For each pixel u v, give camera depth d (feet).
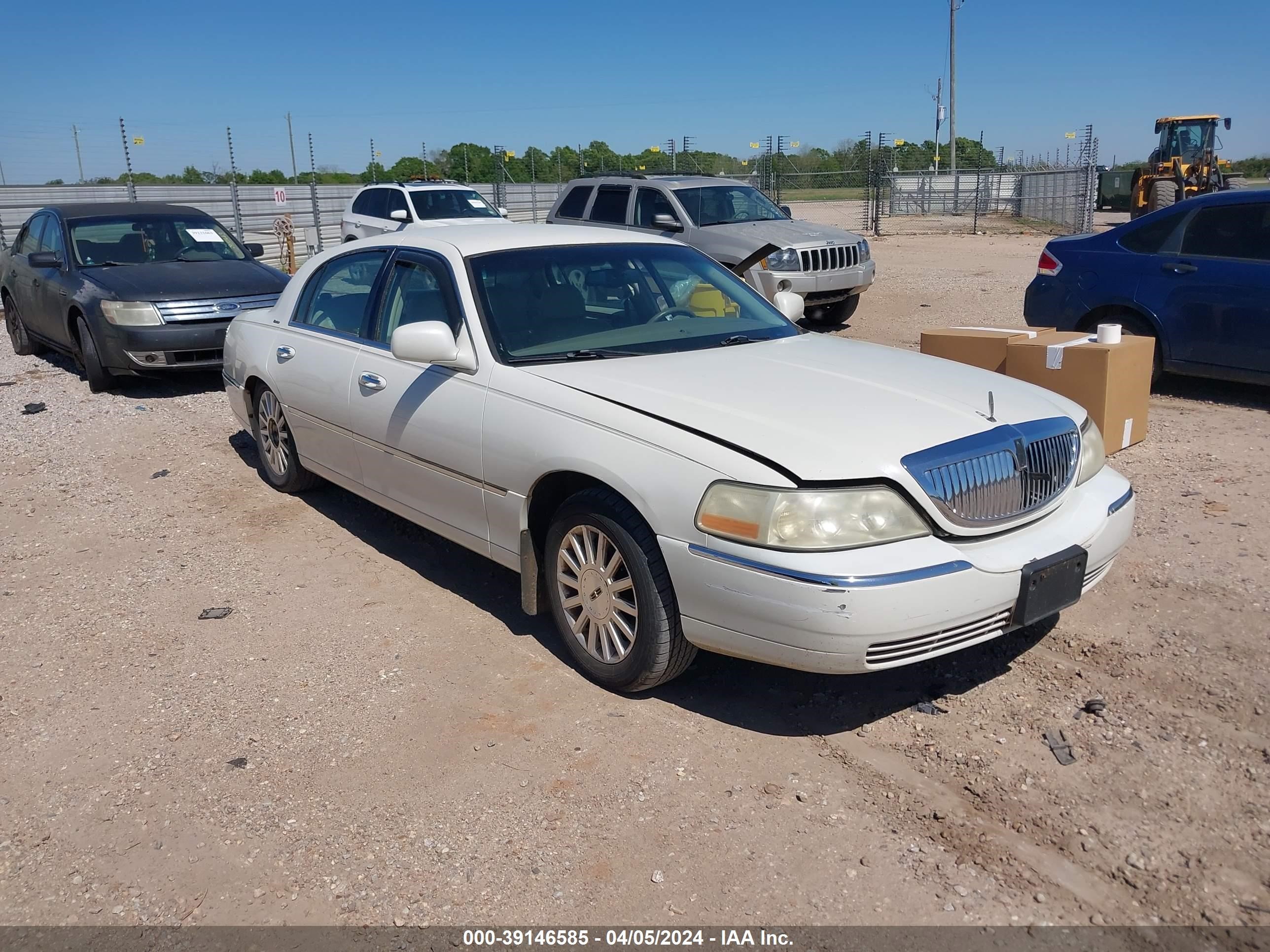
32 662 14.03
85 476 22.72
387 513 19.77
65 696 13.08
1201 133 86.02
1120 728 11.58
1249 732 11.37
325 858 9.89
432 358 13.83
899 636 10.45
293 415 18.86
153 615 15.44
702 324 15.51
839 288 39.11
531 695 12.77
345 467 17.57
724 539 10.81
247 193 86.58
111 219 34.32
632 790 10.78
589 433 12.20
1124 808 10.19
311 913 9.20
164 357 29.66
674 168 101.40
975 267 61.72
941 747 11.39
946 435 11.36
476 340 14.19
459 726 12.10
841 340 15.79
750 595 10.64
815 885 9.30
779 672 13.33
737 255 38.01
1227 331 24.76
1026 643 13.76
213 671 13.64
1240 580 15.21
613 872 9.57
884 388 12.63
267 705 12.73
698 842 9.95
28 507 20.70
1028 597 11.18
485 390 13.80
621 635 12.45
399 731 12.03
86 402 30.30
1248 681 12.42
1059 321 27.94
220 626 15.01
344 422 16.96
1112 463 21.15
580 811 10.46
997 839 9.83
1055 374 21.43
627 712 12.34
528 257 15.48
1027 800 10.39
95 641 14.61
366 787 10.97
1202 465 20.76
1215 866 9.34
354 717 12.37
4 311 42.01
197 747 11.84
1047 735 11.48
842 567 10.32
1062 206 101.40
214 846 10.12
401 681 13.20
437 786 10.94
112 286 30.27
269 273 32.89
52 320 33.78
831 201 149.48
